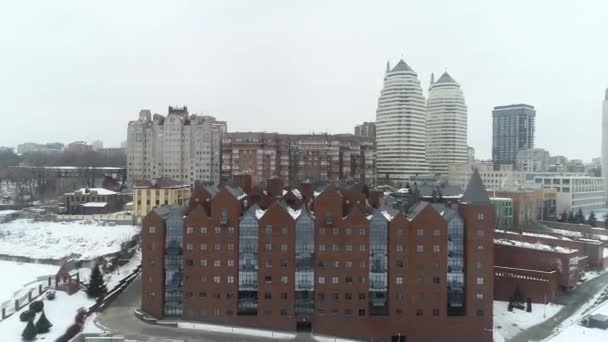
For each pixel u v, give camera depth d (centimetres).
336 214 8388
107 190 18300
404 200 10662
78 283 9725
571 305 10106
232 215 8469
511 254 11300
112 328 8025
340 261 8356
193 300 8450
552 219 19800
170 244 8556
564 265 10706
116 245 13212
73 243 13538
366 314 8356
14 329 7738
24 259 12250
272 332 8244
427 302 8362
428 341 8338
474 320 8350
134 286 10425
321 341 8019
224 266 8431
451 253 8431
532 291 10219
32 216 16462
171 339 7569
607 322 8138
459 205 8831
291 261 8400
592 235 16512
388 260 8362
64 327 7888
